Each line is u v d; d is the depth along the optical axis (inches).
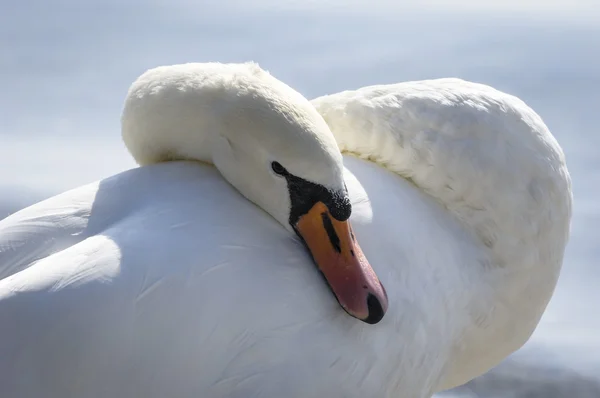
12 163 608.4
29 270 230.5
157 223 239.6
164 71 260.5
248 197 251.4
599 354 463.8
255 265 240.4
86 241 235.3
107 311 225.8
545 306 306.0
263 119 244.8
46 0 863.7
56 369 224.1
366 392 253.0
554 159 293.0
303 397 242.8
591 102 686.5
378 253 258.4
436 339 268.5
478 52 759.7
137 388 229.0
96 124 666.8
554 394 442.3
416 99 287.1
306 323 242.7
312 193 244.5
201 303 232.2
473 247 285.6
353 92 294.2
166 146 261.3
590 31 799.1
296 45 770.8
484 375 452.4
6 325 224.1
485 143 285.3
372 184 273.0
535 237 290.7
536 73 723.4
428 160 284.7
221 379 235.0
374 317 239.8
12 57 754.2
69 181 586.9
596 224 552.4
